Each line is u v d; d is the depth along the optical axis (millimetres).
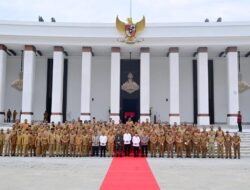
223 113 39938
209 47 36188
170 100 35594
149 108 36688
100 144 22953
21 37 35438
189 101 40125
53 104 35375
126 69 40750
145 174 14508
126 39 35219
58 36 35406
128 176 13898
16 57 40500
